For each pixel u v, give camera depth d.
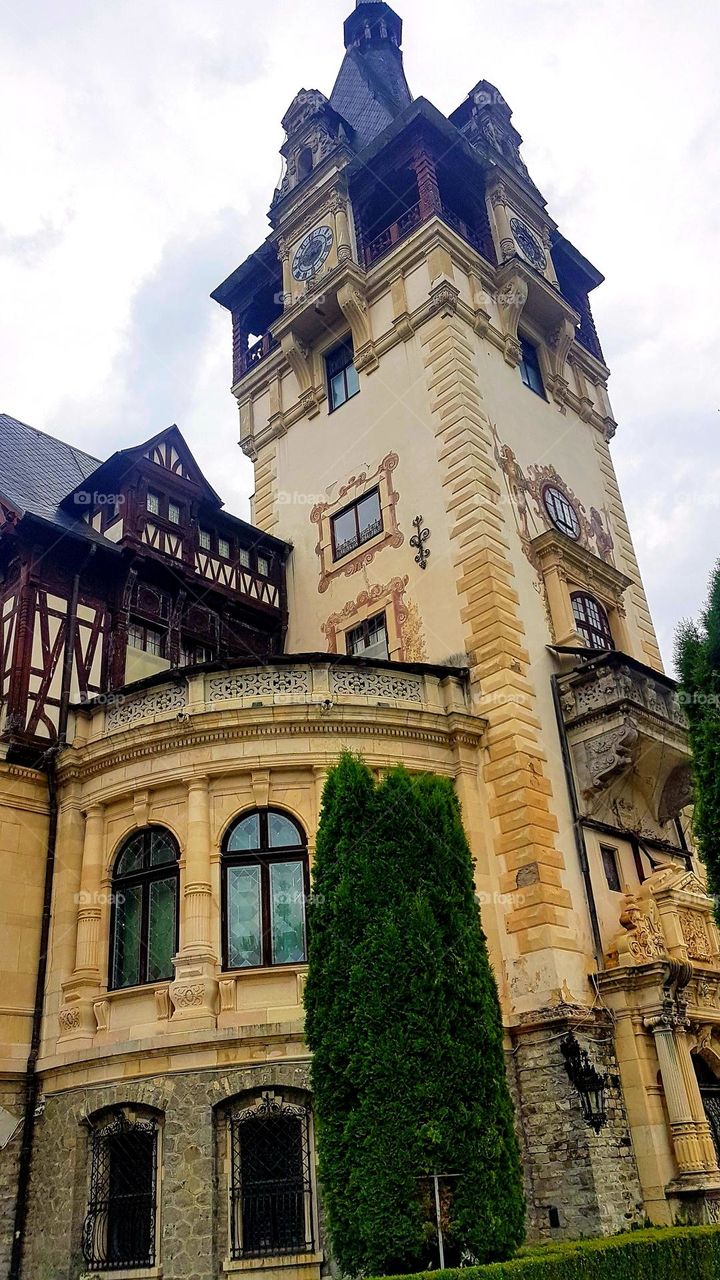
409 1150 10.65
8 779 16.34
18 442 22.97
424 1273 8.66
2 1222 13.84
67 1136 13.91
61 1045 14.56
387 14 32.72
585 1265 9.48
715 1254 11.14
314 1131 13.03
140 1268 12.73
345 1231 10.62
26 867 16.02
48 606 18.27
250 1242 12.72
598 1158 14.02
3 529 18.53
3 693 17.44
